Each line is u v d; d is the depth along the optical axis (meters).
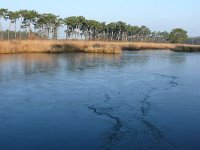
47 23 87.75
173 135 11.73
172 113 14.54
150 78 24.23
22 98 17.25
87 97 17.55
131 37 129.50
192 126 12.76
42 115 14.26
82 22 95.75
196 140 11.28
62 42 56.50
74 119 13.68
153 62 37.31
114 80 23.02
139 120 13.46
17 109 15.16
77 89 19.62
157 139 11.34
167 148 10.56
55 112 14.70
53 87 20.14
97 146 10.76
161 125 12.86
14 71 26.83
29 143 11.09
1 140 11.35
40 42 53.44
